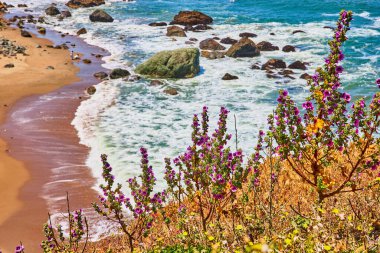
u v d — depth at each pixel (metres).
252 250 3.62
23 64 43.09
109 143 26.56
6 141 26.78
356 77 40.12
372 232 6.71
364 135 7.04
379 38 53.88
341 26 7.12
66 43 53.25
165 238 8.49
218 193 7.53
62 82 38.88
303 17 67.94
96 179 22.27
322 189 7.23
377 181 7.09
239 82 39.06
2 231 17.91
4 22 62.69
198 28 60.19
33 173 22.92
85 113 31.69
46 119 30.36
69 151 25.56
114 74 40.62
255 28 60.84
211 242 6.48
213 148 7.94
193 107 33.06
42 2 83.12
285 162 11.16
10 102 33.50
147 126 29.25
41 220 18.62
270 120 7.50
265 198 9.13
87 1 78.69
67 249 8.98
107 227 17.30
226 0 83.94
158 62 41.34
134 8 76.50
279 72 41.19
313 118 7.29
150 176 8.90
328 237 5.57
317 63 44.47
